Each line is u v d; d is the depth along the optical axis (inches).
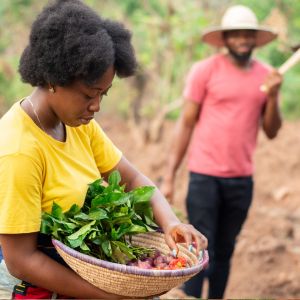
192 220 206.4
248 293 243.1
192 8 345.4
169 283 95.1
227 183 202.5
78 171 106.2
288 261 259.9
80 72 95.1
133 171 118.6
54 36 95.8
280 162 345.4
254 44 202.7
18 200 96.6
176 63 381.4
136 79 395.5
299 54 197.5
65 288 100.0
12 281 105.3
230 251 212.8
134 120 386.3
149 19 355.3
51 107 101.1
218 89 199.3
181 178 326.3
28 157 97.3
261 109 205.5
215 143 201.2
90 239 102.3
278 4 346.3
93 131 113.3
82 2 102.0
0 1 370.9
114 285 95.2
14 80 354.0
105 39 96.1
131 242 113.1
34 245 100.0
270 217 297.1
